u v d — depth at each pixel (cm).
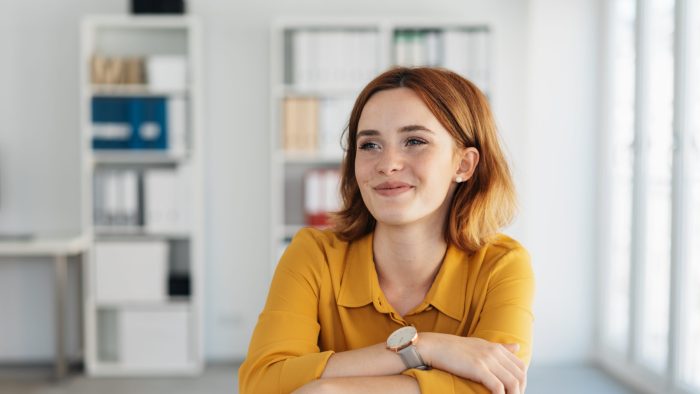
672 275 384
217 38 515
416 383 129
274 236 489
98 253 488
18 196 516
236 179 522
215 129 519
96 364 491
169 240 527
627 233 460
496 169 142
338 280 146
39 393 448
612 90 483
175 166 520
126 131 482
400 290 145
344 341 146
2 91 513
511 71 514
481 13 513
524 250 150
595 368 493
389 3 513
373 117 132
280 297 147
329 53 482
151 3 488
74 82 514
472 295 144
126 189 484
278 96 494
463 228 142
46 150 515
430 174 131
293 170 525
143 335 493
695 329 373
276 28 482
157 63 486
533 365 502
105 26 509
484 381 127
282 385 135
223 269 526
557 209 499
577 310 503
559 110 496
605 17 488
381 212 132
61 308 466
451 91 134
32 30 511
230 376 488
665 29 405
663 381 405
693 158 374
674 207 382
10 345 523
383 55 480
